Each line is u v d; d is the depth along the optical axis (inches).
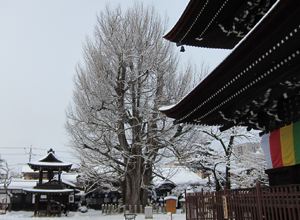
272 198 296.8
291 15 221.6
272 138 383.2
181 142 1107.3
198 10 446.9
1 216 1059.3
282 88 326.0
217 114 463.5
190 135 1112.2
